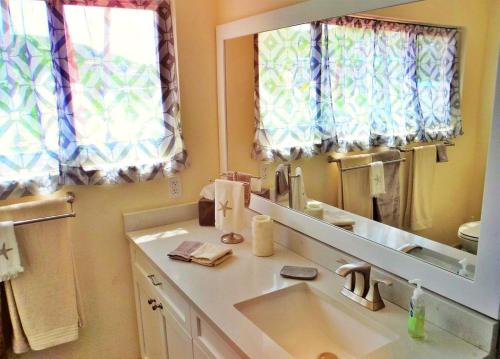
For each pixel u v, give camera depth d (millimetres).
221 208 1894
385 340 1188
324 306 1407
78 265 2059
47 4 1741
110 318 2211
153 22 1984
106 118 1939
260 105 1921
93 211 2037
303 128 1685
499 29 982
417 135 1227
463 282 1120
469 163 1085
